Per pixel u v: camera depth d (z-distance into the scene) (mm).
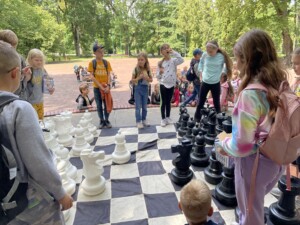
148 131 3721
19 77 1051
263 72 1171
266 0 12398
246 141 1188
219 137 1588
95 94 3797
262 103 1156
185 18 28719
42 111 3133
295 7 12586
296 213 1759
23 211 1019
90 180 2150
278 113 1144
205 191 1226
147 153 2984
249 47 1196
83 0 27797
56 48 23734
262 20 12953
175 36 31016
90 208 2008
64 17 28359
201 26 26359
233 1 13234
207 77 3666
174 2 31922
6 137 927
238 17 13328
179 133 3479
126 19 31625
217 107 3867
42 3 26891
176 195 2145
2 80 989
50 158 1021
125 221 1857
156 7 31938
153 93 5316
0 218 968
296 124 1159
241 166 1337
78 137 2967
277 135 1155
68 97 7469
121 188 2273
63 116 3398
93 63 3719
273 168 1269
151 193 2184
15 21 17484
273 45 1212
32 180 1027
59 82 10750
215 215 1872
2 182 933
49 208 1098
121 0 30812
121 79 11383
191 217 1229
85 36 30422
